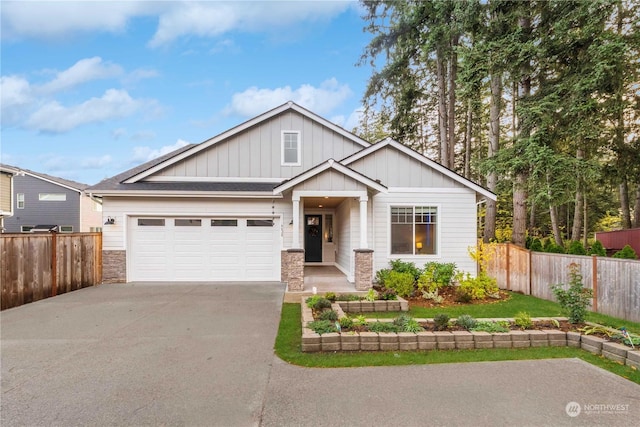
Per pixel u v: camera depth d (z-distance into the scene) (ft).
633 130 42.39
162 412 10.90
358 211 36.11
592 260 26.11
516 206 40.42
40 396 11.93
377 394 12.01
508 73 37.17
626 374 13.65
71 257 31.50
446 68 59.06
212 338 18.24
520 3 35.04
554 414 10.72
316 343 16.17
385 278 31.22
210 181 40.19
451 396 11.85
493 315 23.63
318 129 41.86
